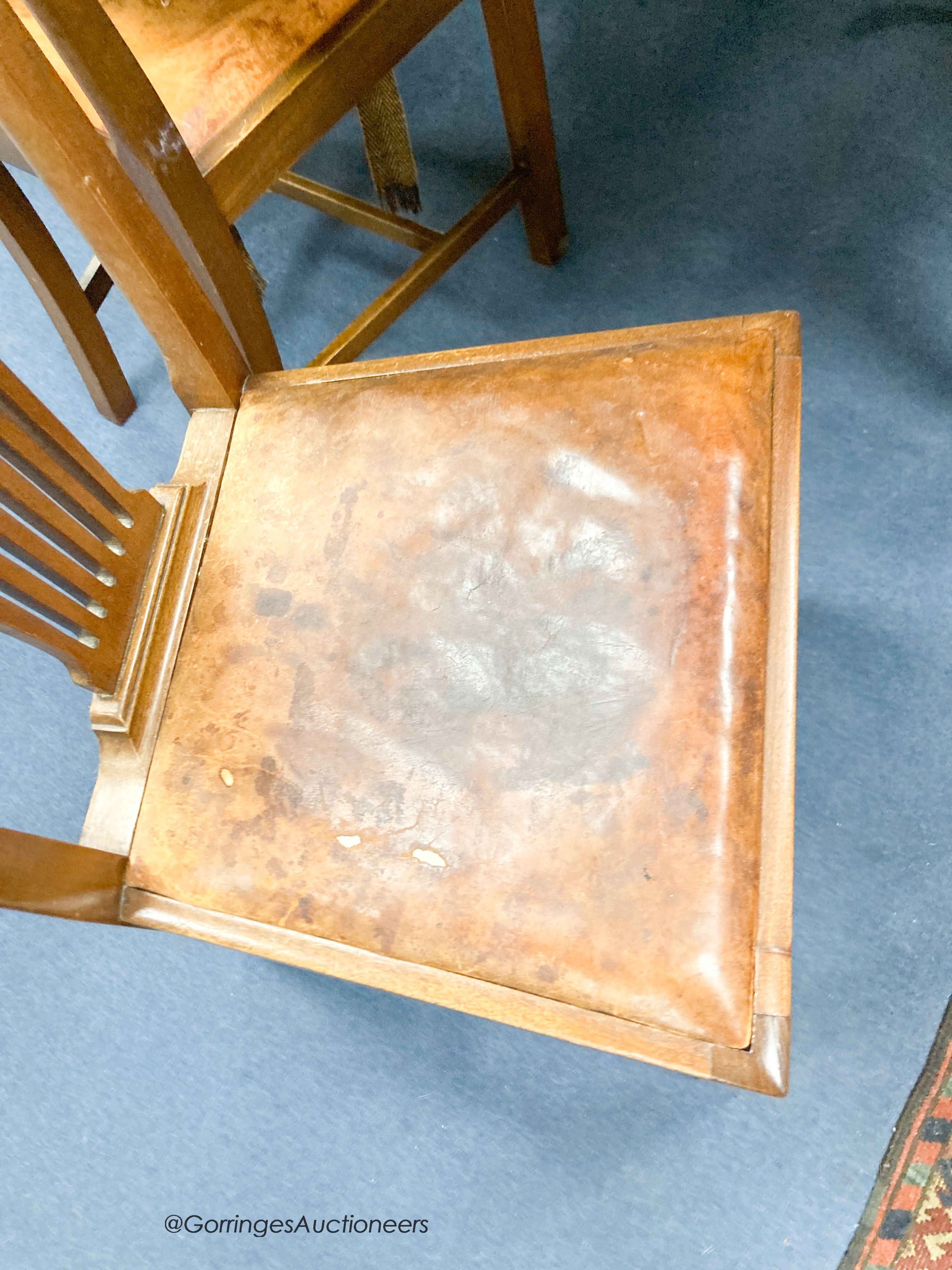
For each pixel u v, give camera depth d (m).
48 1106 1.19
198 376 0.89
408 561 0.83
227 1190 1.14
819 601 1.25
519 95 1.19
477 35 1.57
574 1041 0.71
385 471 0.85
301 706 0.81
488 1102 1.14
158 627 0.85
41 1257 1.14
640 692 0.76
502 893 0.74
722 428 0.79
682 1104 1.11
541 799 0.75
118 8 0.92
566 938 0.72
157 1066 1.19
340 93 0.97
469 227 1.27
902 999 1.11
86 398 1.46
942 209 1.39
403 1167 1.13
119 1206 1.15
